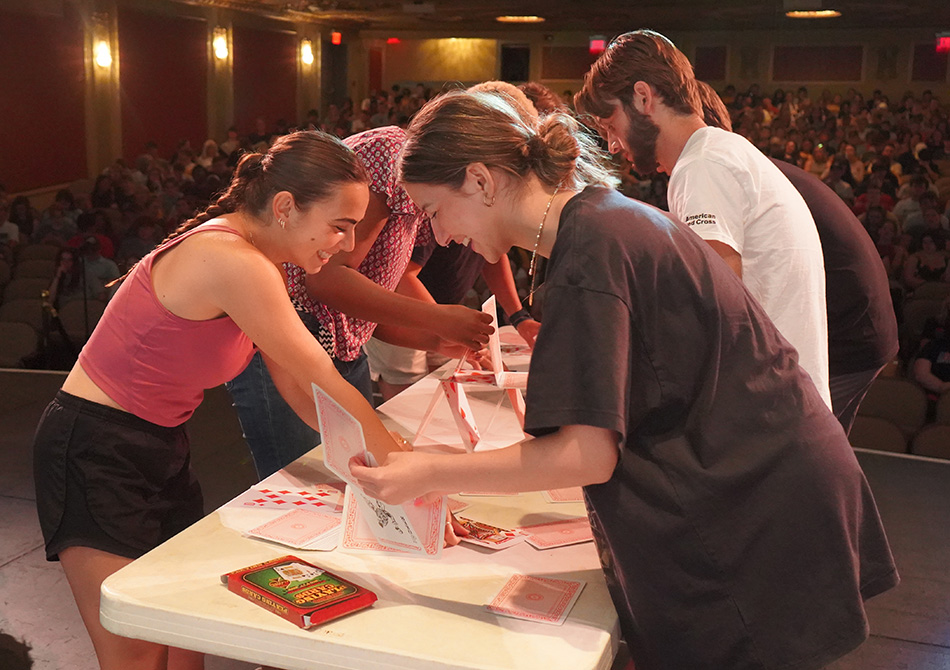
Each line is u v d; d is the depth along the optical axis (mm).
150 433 1573
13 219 7969
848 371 2365
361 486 1225
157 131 12805
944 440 4230
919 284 6629
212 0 13352
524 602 1181
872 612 2713
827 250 2230
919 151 10914
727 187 1725
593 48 14508
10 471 3816
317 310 2021
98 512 1531
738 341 1148
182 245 1447
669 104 1800
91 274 6305
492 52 17031
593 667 1033
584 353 1059
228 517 1438
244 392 2014
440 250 2623
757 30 15586
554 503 1546
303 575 1196
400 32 17203
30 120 10602
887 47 14992
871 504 1257
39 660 2389
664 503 1129
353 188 1484
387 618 1127
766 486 1138
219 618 1109
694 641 1157
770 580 1142
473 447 1675
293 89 15984
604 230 1092
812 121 12852
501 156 1159
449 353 2102
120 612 1160
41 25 10664
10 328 5762
